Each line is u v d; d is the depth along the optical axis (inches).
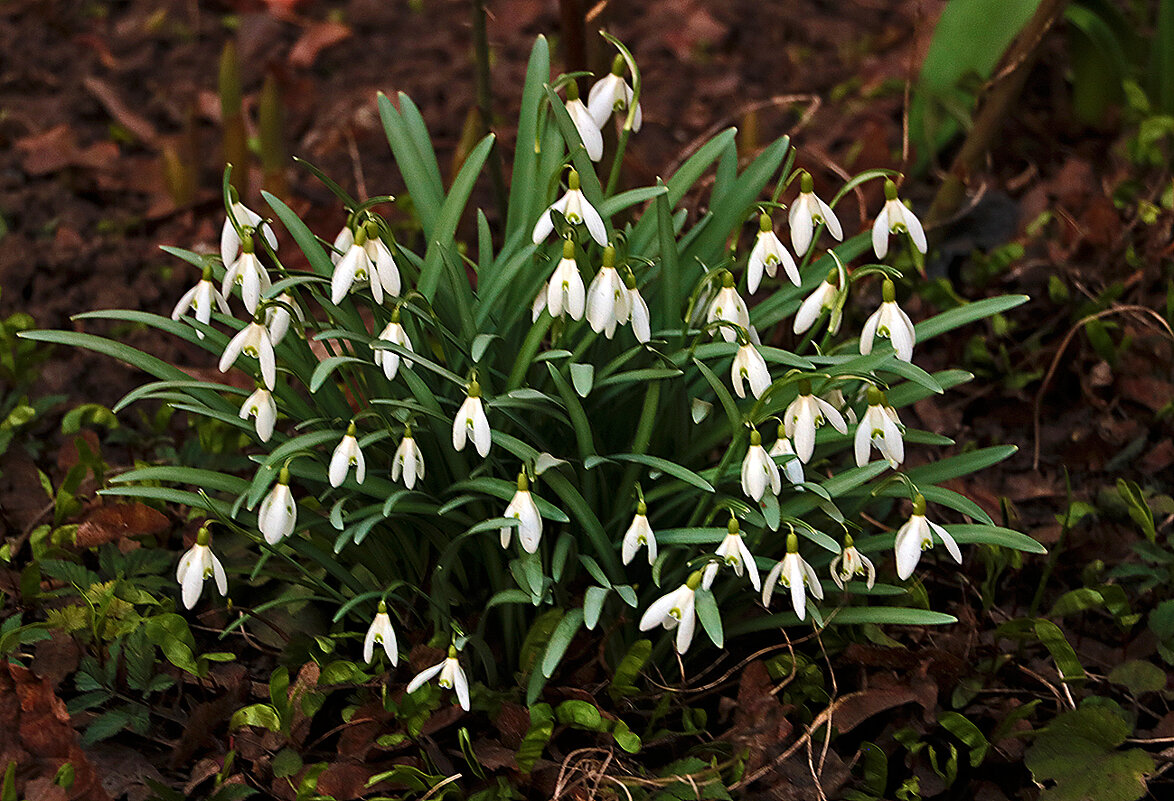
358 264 59.7
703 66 100.3
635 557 63.0
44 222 79.2
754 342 61.9
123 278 75.9
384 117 64.4
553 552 62.7
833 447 63.9
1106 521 67.6
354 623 64.4
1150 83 83.7
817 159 81.6
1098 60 85.5
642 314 59.9
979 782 62.5
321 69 100.3
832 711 62.2
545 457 60.2
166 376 62.4
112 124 91.0
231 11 109.3
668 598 59.6
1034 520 68.3
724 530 60.8
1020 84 74.0
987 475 69.7
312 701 61.9
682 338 61.2
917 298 74.2
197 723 61.7
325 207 76.9
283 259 75.5
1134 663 63.1
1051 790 61.4
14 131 89.7
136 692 63.1
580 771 61.7
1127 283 72.6
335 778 61.1
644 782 61.2
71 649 63.0
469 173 62.1
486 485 60.8
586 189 61.9
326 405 62.6
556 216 59.9
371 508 60.9
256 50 102.1
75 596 64.6
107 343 62.4
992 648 63.9
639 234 63.6
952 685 63.4
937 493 61.7
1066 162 83.6
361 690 62.6
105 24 106.1
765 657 64.1
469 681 62.7
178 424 70.9
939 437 62.7
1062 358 72.2
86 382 72.1
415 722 61.6
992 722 63.4
